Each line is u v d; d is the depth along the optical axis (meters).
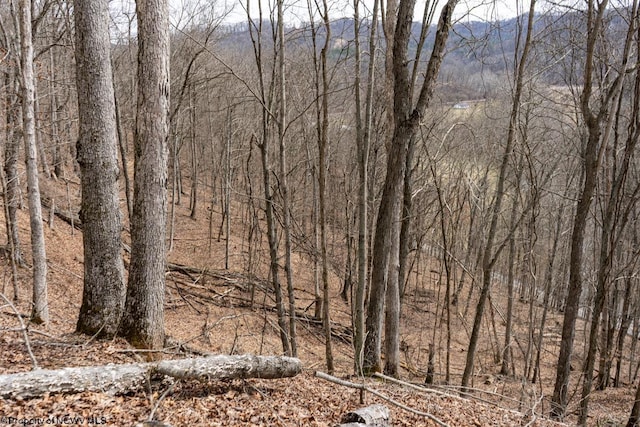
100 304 6.78
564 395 10.14
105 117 6.68
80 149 6.69
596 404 13.73
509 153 11.00
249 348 13.42
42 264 8.53
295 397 6.10
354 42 10.05
